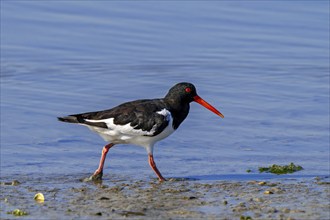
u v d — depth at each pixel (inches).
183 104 514.6
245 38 895.7
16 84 754.8
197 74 799.7
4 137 610.2
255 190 456.8
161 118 493.0
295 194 443.2
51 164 545.0
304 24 930.1
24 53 842.2
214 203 420.8
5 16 922.7
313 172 518.3
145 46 871.7
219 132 629.3
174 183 483.8
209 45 876.6
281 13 960.3
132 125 487.5
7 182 483.5
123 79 778.8
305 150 581.3
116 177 506.9
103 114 490.6
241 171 523.2
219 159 559.8
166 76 794.2
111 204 420.5
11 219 387.9
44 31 892.0
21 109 681.0
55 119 657.6
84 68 808.9
